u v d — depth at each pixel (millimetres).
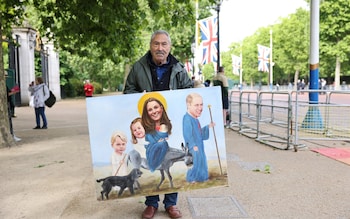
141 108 3777
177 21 10336
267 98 11016
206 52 18922
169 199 4027
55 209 4391
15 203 4613
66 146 8547
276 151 7691
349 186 5109
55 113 18844
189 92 3859
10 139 8578
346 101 12773
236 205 4402
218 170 3877
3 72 8555
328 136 9062
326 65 51656
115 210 4320
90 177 5742
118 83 64062
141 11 10602
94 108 3709
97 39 10945
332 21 43781
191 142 3844
